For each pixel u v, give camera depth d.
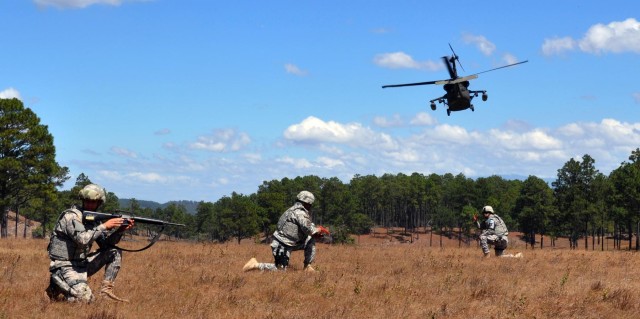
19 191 59.34
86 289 8.41
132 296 9.25
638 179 82.25
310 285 10.82
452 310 8.93
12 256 14.81
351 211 177.25
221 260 15.61
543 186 126.62
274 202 152.50
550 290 10.71
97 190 8.70
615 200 86.50
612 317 8.73
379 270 13.89
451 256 18.30
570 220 105.06
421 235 198.38
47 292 8.58
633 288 11.34
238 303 8.88
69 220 8.37
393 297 9.78
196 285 10.76
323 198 176.12
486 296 10.20
